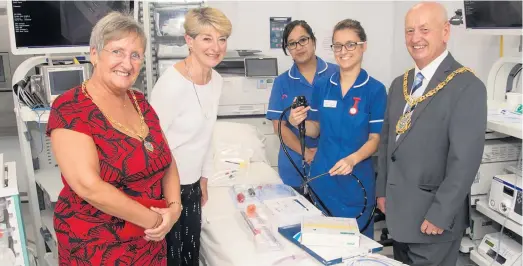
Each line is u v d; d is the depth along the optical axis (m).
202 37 1.58
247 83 2.93
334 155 2.13
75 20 2.10
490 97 2.59
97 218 1.22
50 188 2.13
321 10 3.55
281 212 1.78
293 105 2.09
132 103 1.37
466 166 1.57
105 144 1.20
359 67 2.08
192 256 1.84
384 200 1.96
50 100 2.09
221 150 2.73
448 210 1.60
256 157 2.83
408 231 1.75
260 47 3.51
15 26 2.01
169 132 1.66
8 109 2.45
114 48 1.19
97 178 1.14
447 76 1.65
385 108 2.03
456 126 1.58
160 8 2.37
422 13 1.64
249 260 1.53
